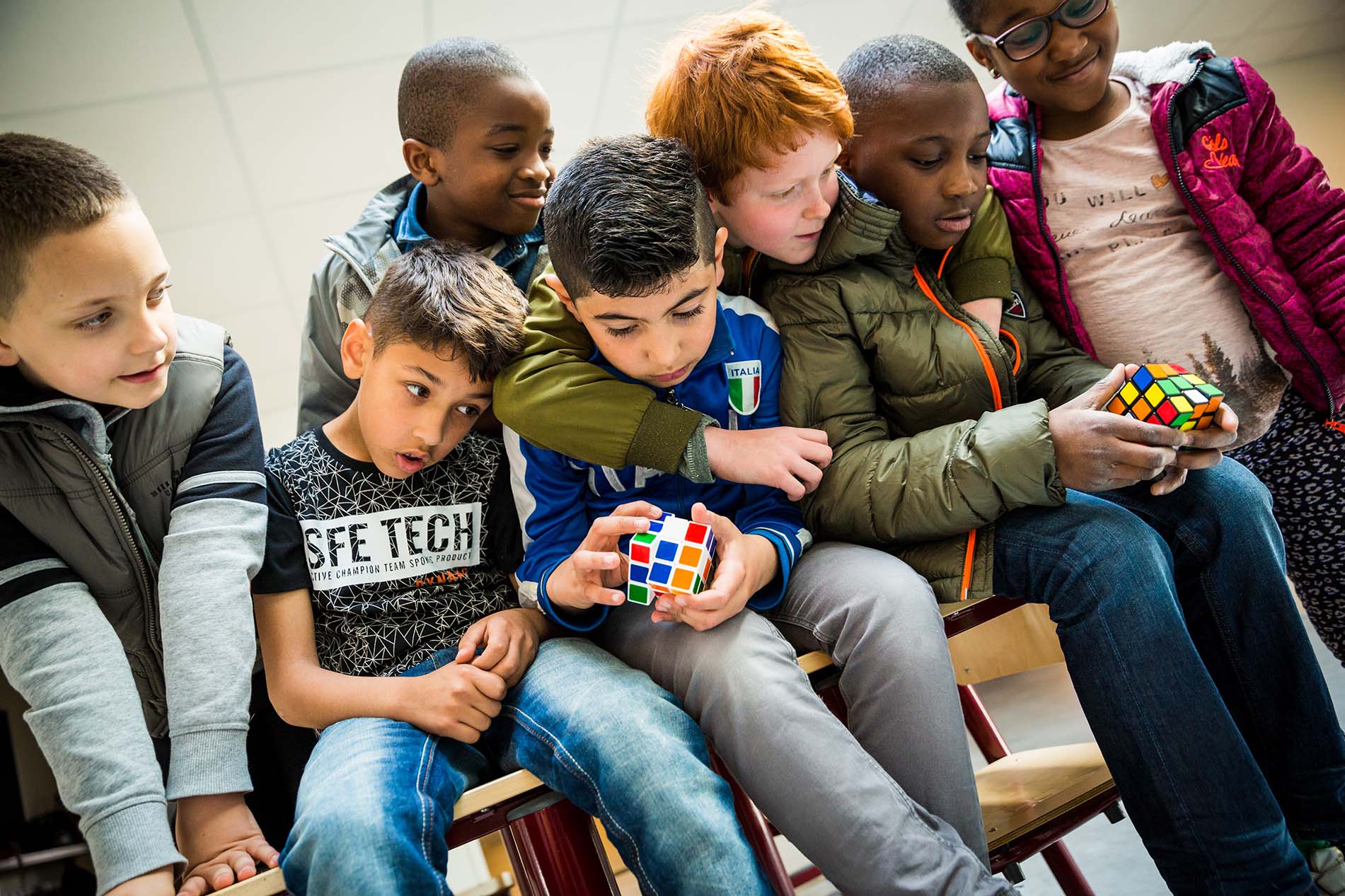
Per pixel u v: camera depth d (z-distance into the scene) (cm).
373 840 82
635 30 291
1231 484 115
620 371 110
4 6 215
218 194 293
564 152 342
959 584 110
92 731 94
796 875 226
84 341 95
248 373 121
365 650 109
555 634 113
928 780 94
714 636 98
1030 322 135
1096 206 137
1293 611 111
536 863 94
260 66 254
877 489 111
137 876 87
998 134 143
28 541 105
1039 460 103
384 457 112
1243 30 405
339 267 147
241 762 98
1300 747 110
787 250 118
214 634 100
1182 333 133
